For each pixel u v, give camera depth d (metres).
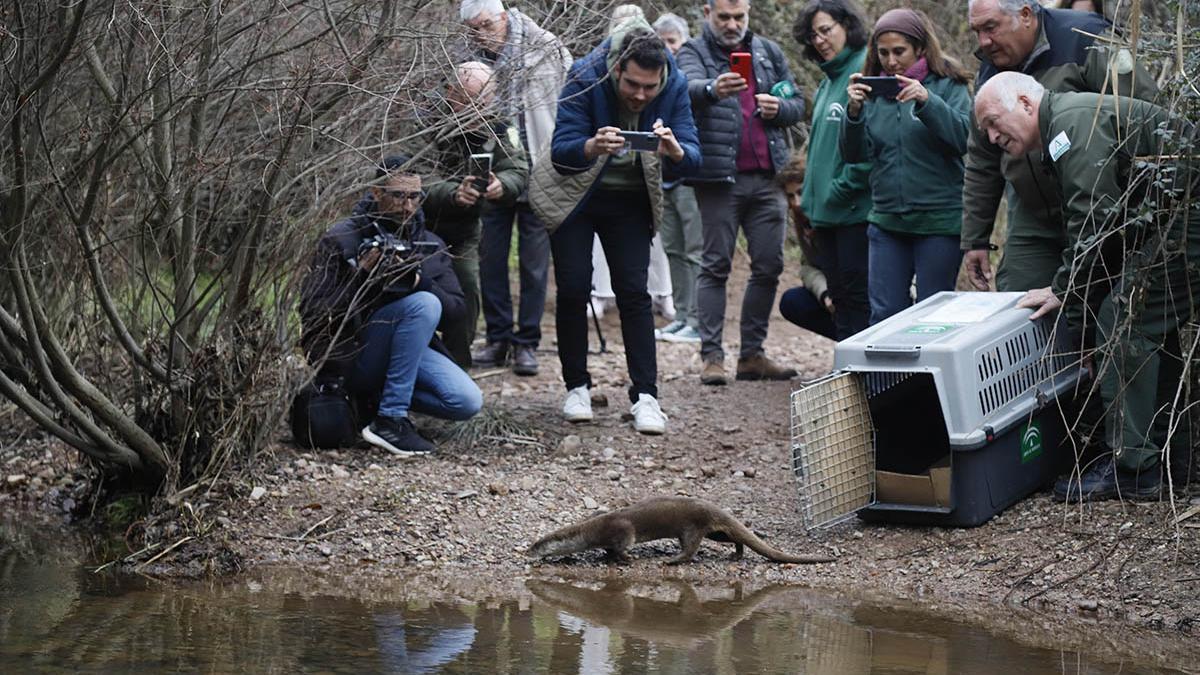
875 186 7.13
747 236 8.68
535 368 8.95
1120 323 5.52
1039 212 6.05
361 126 6.51
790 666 4.41
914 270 7.23
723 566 5.78
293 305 6.71
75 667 4.29
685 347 10.27
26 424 7.66
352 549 5.96
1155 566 5.25
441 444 7.20
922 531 5.89
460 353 7.91
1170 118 5.25
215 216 6.25
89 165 6.04
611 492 6.61
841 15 7.77
